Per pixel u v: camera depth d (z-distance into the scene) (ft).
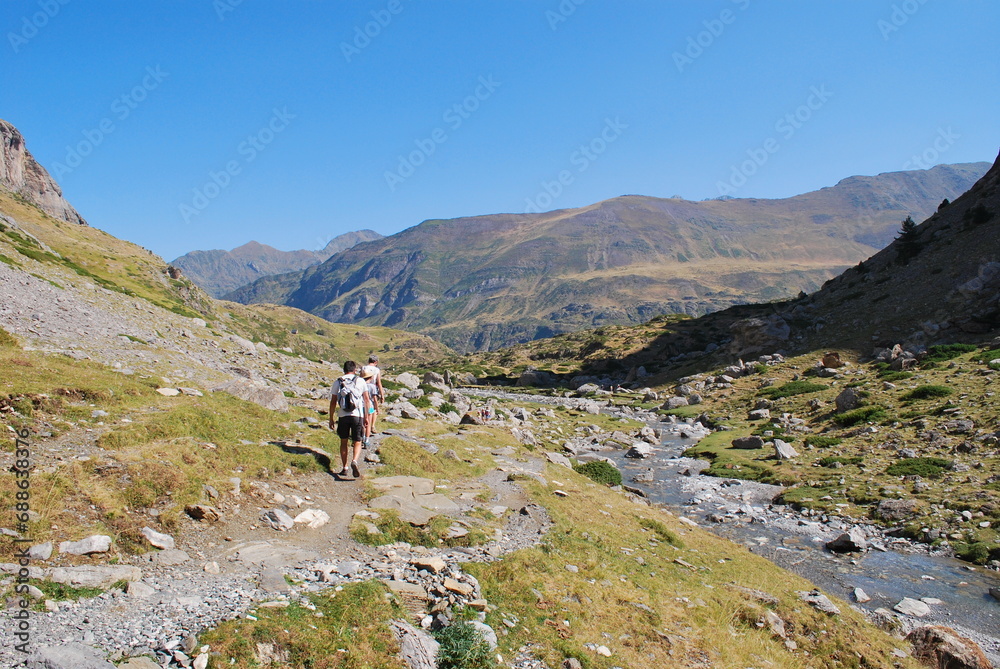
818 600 48.67
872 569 67.26
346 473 52.03
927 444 107.24
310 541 38.01
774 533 80.79
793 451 121.39
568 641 32.40
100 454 38.58
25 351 64.69
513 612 33.96
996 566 65.98
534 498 57.26
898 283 271.69
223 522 37.17
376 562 35.94
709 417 193.16
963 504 80.69
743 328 296.30
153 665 21.09
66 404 46.11
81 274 174.70
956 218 300.20
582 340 561.84
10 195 442.91
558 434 163.53
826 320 277.44
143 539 31.65
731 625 40.91
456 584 34.12
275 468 47.73
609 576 42.98
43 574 25.80
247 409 61.93
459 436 87.25
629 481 114.01
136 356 92.38
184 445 43.27
